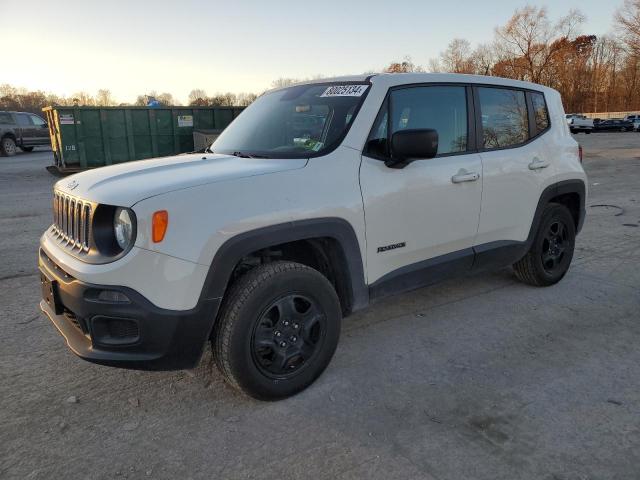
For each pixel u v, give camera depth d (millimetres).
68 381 3289
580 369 3377
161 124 15492
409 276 3627
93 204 2684
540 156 4512
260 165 3076
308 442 2666
